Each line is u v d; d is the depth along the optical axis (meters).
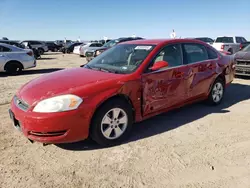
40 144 3.58
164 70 4.02
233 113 4.93
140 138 3.78
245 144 3.58
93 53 16.16
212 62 5.06
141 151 3.37
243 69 8.65
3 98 6.26
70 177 2.79
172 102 4.25
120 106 3.50
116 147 3.50
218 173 2.86
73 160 3.15
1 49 10.83
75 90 3.20
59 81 3.54
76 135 3.18
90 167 2.99
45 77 3.92
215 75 5.14
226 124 4.34
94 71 3.96
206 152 3.34
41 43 29.19
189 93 4.57
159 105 4.03
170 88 4.14
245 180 2.72
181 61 4.42
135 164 3.05
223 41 17.47
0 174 2.84
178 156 3.23
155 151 3.37
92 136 3.37
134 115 3.74
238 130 4.08
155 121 4.49
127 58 4.14
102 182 2.70
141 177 2.79
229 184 2.65
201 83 4.81
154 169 2.94
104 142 3.45
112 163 3.08
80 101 3.14
